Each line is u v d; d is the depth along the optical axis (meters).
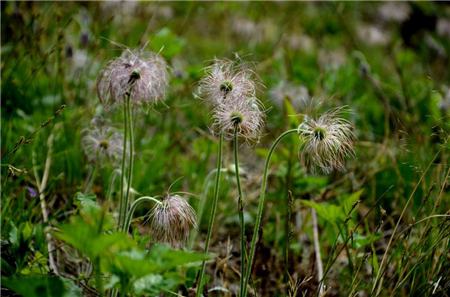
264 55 6.47
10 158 3.31
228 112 2.42
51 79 4.71
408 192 3.72
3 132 3.84
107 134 3.53
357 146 4.55
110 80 2.59
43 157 3.80
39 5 5.19
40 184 3.71
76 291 2.06
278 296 3.10
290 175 3.90
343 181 4.15
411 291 2.74
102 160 3.60
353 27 8.66
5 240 2.73
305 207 3.73
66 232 1.92
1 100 4.13
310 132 2.47
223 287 2.97
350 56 7.27
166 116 4.78
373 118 5.42
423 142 4.02
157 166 4.07
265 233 3.65
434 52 8.08
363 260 2.76
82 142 3.59
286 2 8.60
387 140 4.21
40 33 4.21
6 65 4.36
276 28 7.88
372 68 6.78
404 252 2.73
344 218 3.07
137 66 2.60
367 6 9.35
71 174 3.83
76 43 5.22
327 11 8.72
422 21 9.02
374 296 2.65
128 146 3.61
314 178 3.86
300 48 7.63
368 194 4.09
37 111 4.32
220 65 2.59
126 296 2.40
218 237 3.73
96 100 4.20
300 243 3.61
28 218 3.20
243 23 7.52
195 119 4.67
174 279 2.04
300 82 5.83
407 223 3.34
